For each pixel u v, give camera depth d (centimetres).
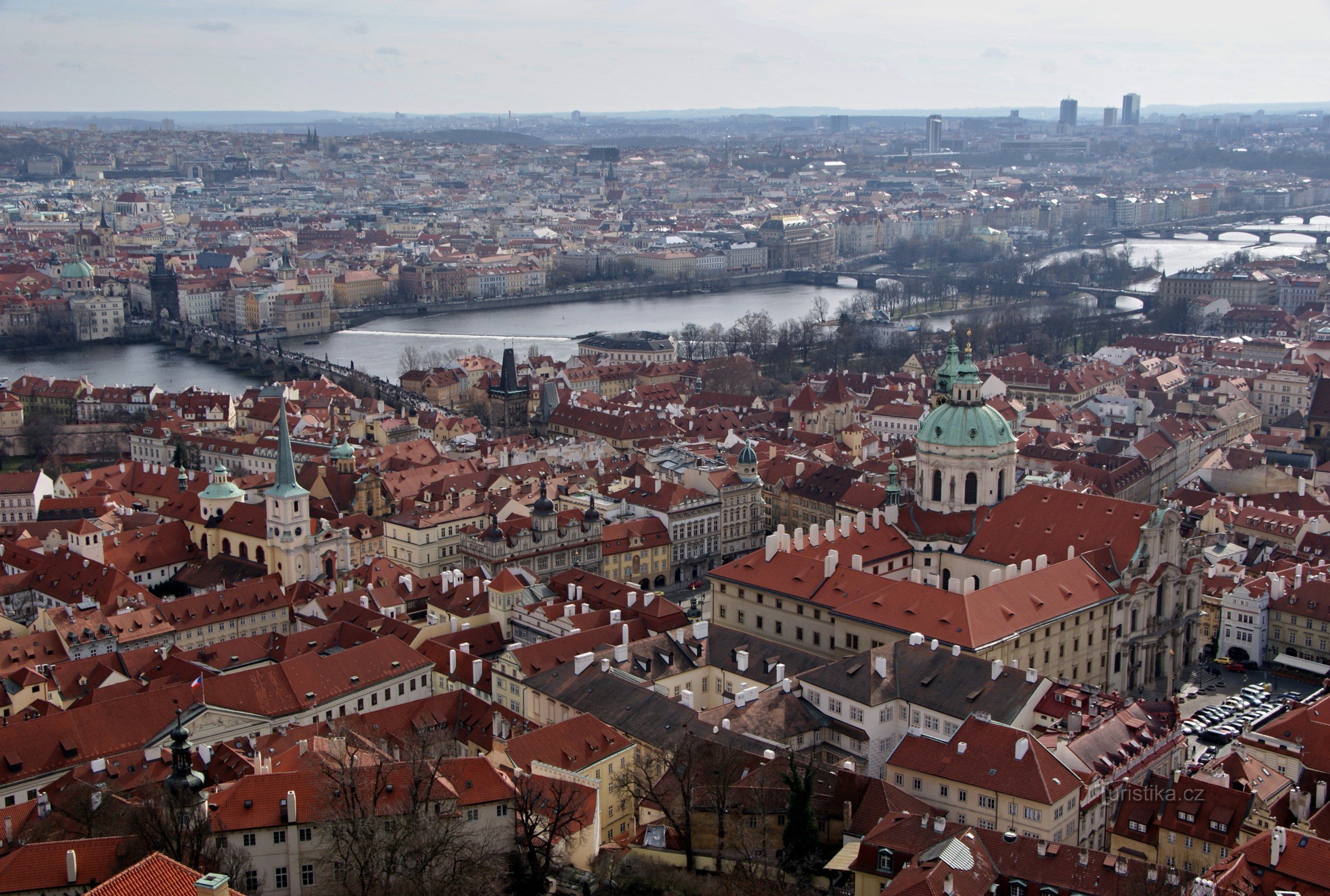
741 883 19600
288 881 19450
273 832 19325
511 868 19788
